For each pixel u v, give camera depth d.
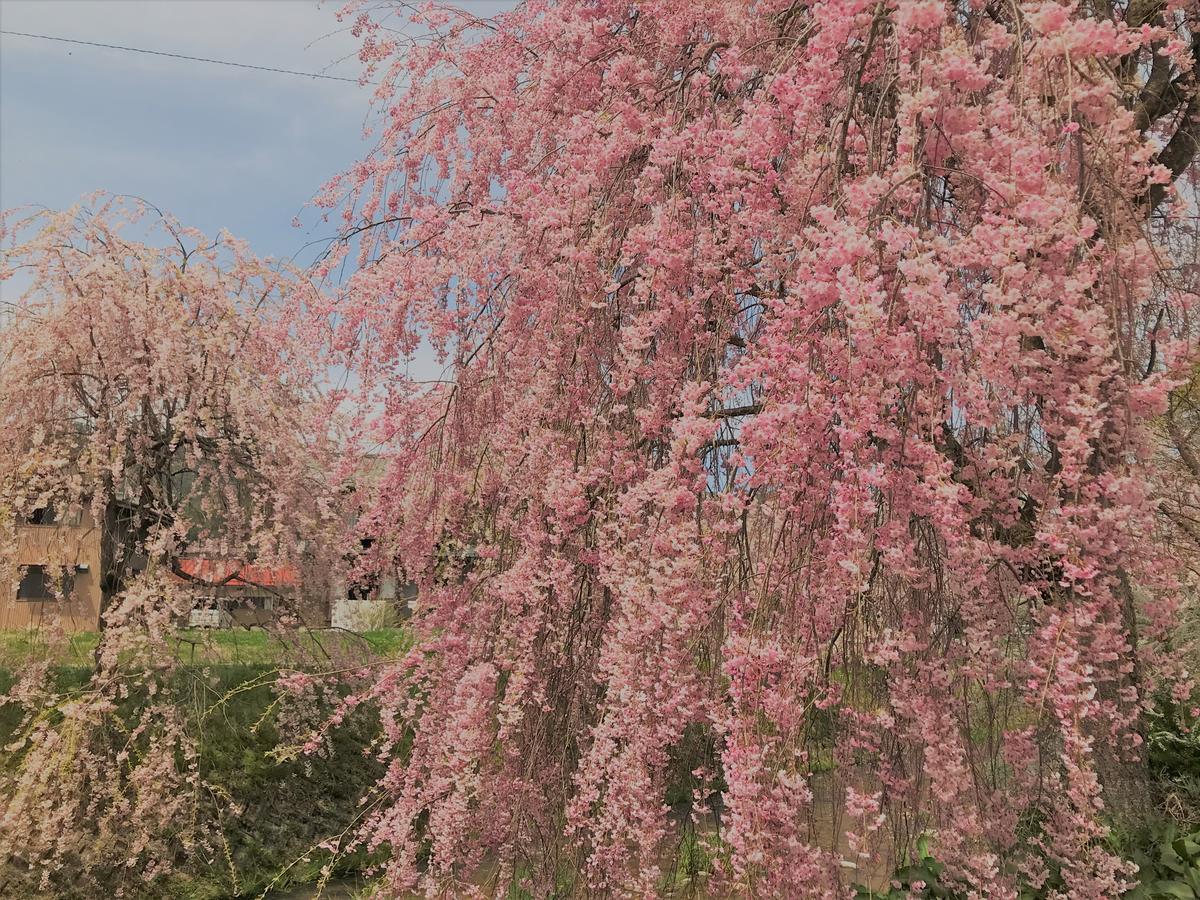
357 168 4.16
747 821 1.93
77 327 5.24
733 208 2.68
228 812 5.39
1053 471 2.26
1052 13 1.82
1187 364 2.00
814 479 2.16
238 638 6.11
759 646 2.08
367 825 3.77
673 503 2.36
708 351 2.71
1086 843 1.97
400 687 3.57
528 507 3.15
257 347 5.49
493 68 3.87
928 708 2.06
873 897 2.74
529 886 3.12
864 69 2.13
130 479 5.36
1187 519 2.71
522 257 3.19
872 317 1.79
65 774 4.73
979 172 1.96
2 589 5.24
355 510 4.35
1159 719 3.96
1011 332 1.82
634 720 2.38
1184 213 2.31
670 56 3.10
